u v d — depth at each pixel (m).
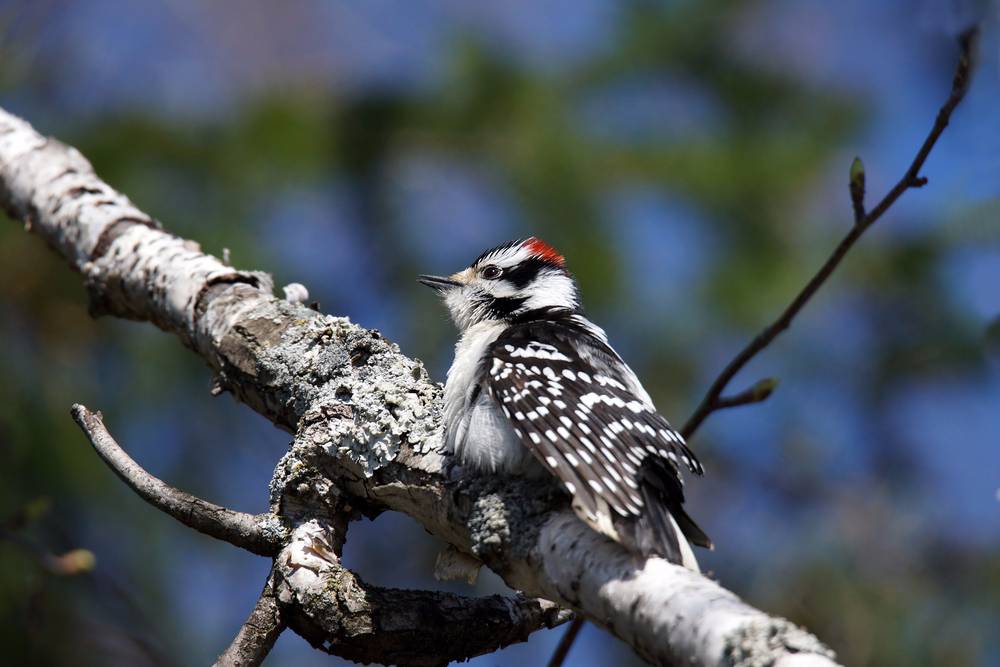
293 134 11.81
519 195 11.90
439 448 6.65
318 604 6.18
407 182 12.11
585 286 11.51
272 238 11.67
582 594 5.56
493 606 6.46
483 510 6.15
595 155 11.93
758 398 7.48
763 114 12.52
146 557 10.94
